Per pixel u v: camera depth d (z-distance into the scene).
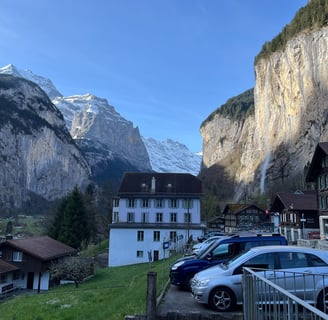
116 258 56.22
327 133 116.44
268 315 7.19
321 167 50.53
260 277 7.12
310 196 60.16
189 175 66.06
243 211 84.25
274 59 151.00
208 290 11.31
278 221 72.19
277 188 122.31
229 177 188.75
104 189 99.19
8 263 41.72
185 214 61.38
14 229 112.75
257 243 14.41
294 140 132.25
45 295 29.47
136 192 62.41
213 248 15.03
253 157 161.75
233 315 10.27
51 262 44.72
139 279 24.98
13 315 19.84
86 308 17.69
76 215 67.50
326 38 122.56
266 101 157.00
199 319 10.41
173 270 15.45
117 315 11.78
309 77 127.12
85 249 71.56
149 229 57.28
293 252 11.26
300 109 131.50
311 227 56.31
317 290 10.46
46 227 78.56
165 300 12.95
